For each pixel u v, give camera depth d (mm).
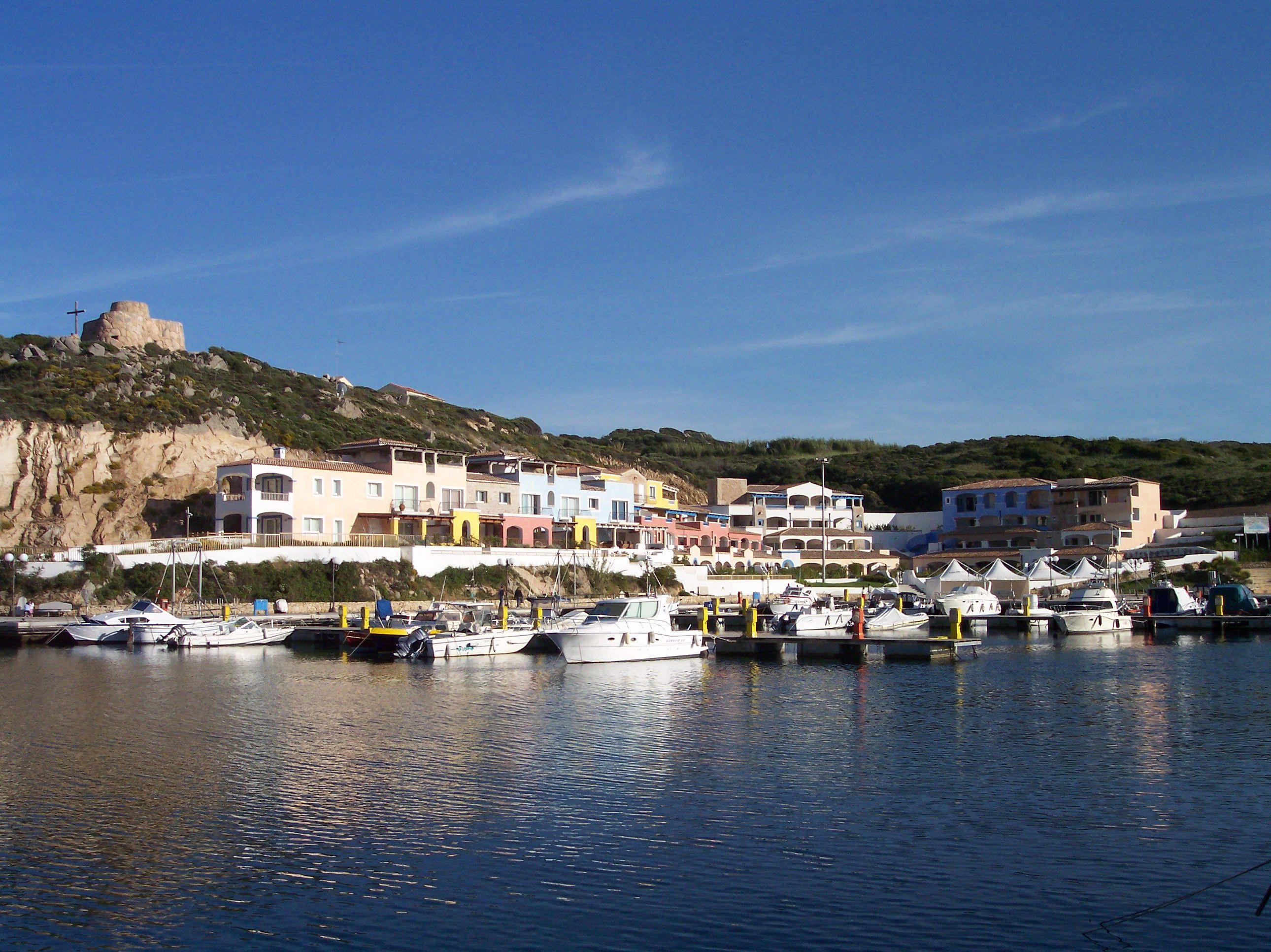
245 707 47406
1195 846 26984
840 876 25141
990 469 188000
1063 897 23781
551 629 66938
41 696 50438
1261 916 22688
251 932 22500
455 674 59312
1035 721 43531
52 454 97562
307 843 27734
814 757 37000
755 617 72938
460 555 97625
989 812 30062
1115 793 31859
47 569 79688
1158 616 85312
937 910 23172
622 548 117125
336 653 69812
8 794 32281
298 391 142875
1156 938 21688
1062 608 89562
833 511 155875
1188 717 43938
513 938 22047
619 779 33938
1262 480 156375
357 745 39062
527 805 30984
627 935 22109
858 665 63438
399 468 104875
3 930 22688
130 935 22422
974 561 131875
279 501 94875
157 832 28688
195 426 109062
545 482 119312
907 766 35562
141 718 44531
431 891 24516
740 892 24266
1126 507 133875
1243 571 117438
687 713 46062
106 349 125875
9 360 115250
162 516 99562
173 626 73000
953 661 65312
